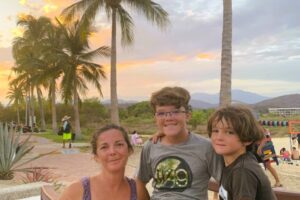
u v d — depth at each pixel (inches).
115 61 877.8
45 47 1244.5
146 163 106.3
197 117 1099.9
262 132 84.7
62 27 1175.6
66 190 97.9
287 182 390.3
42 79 1280.8
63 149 791.1
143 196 105.6
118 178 96.3
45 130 1926.7
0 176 367.2
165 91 101.3
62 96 1218.6
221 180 84.7
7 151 372.2
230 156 83.7
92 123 1964.8
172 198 97.5
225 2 483.8
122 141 96.3
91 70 1218.0
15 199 251.9
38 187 265.1
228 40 477.7
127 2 848.9
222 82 474.0
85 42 1167.6
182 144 99.9
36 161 586.6
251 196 75.2
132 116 1951.3
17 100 2237.9
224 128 82.7
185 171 97.7
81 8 862.5
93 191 95.5
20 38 1797.5
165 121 100.0
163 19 856.9
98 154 96.6
